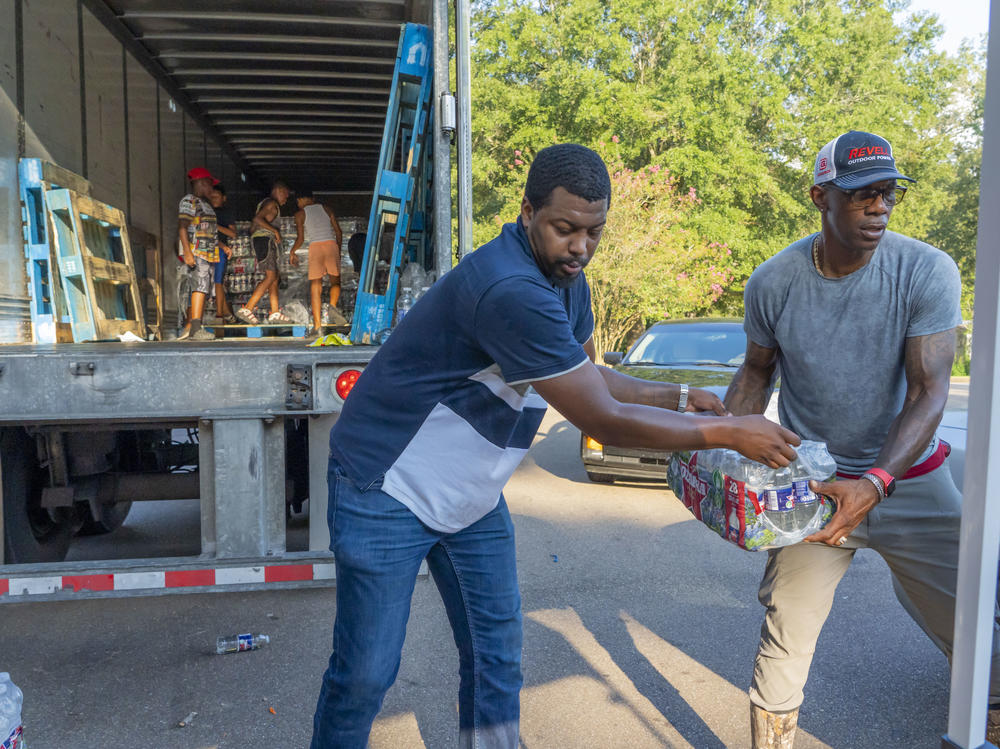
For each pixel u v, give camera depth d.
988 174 1.51
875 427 2.31
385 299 5.42
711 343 7.88
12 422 3.23
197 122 9.59
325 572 3.36
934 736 2.82
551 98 22.78
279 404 3.35
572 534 5.45
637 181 18.27
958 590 1.62
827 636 3.73
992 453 1.55
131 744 2.70
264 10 7.20
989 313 1.53
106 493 4.05
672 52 24.48
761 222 23.81
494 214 22.41
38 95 6.53
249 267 9.88
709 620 3.88
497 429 1.92
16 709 1.97
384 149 5.52
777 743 2.31
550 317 1.70
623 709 2.99
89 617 3.89
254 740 2.74
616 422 1.74
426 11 6.11
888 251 2.21
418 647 3.55
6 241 6.02
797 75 26.56
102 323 6.29
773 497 1.96
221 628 3.75
